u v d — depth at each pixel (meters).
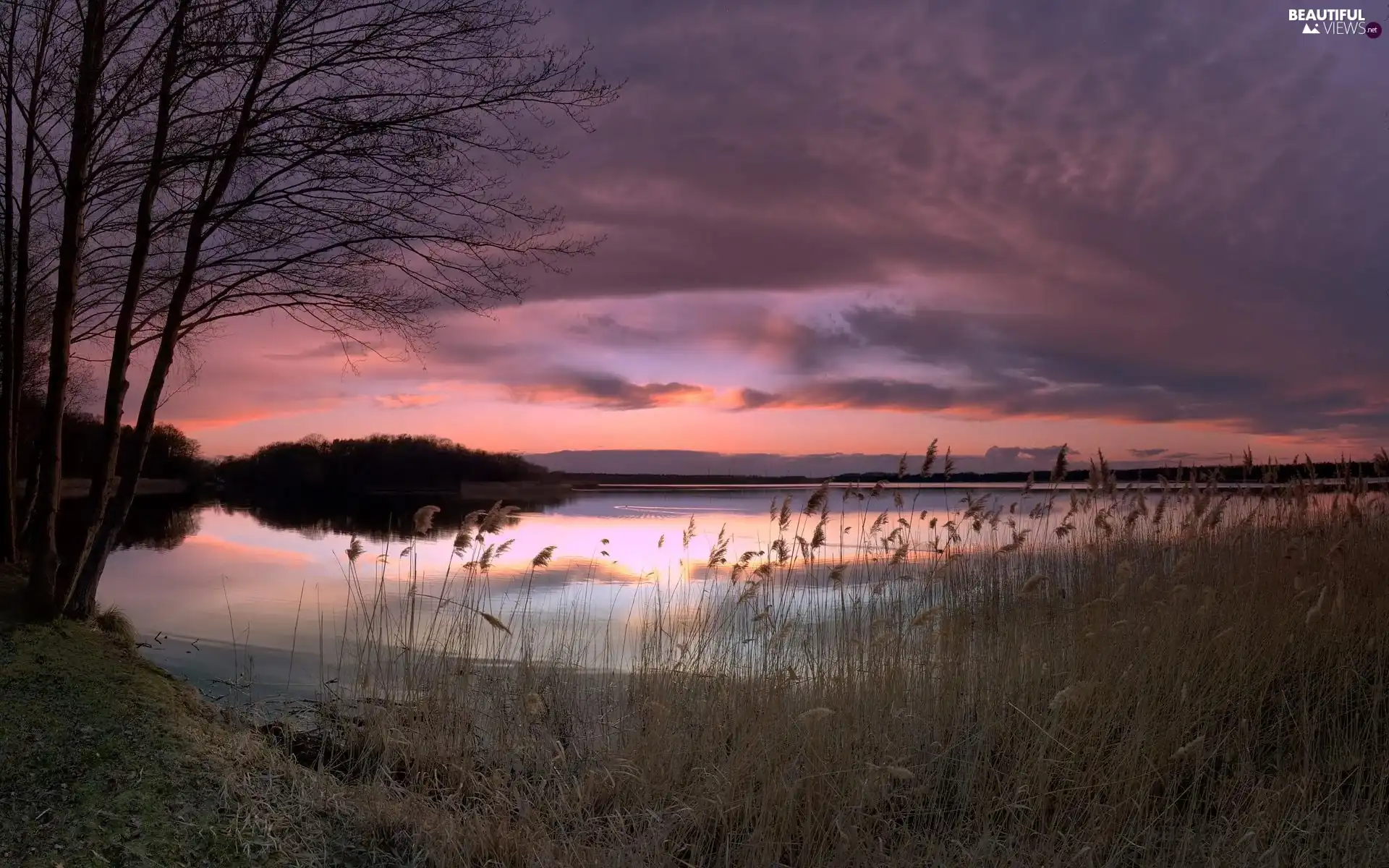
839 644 7.48
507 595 12.75
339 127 8.85
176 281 10.77
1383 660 7.60
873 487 10.15
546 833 5.13
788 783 5.52
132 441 8.94
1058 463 10.84
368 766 6.17
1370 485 10.88
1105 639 7.19
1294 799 5.54
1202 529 9.64
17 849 4.41
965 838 5.35
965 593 9.88
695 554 18.33
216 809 5.00
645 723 6.51
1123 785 5.67
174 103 8.94
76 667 6.97
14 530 11.46
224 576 15.02
